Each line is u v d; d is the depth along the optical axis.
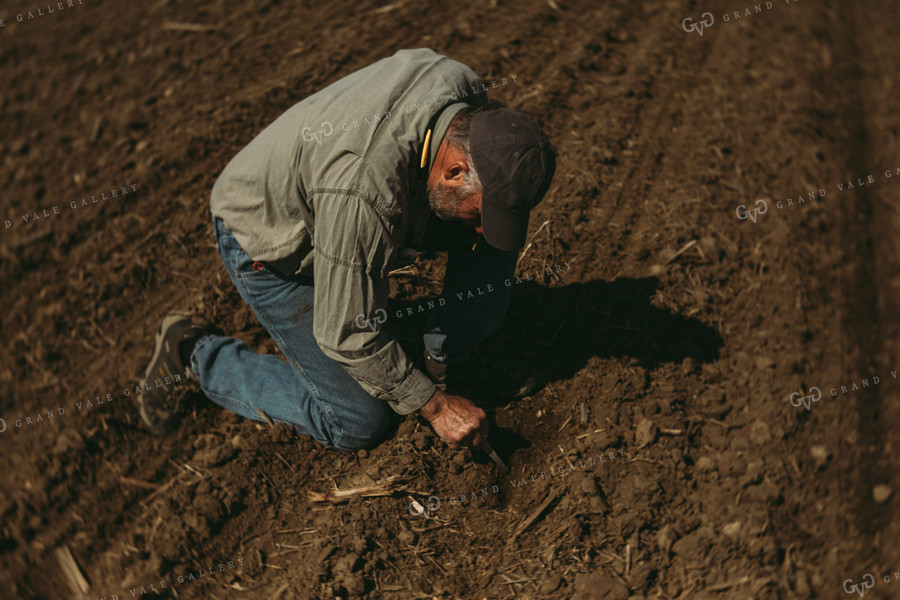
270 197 2.24
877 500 2.63
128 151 3.79
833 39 4.41
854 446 2.77
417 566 2.55
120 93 4.07
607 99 3.98
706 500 2.64
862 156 3.77
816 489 2.66
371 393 2.37
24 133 3.91
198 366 2.80
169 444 2.86
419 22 4.38
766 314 3.16
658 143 3.80
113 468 2.80
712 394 2.91
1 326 3.22
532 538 2.60
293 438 2.81
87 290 3.31
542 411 2.91
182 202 3.58
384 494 2.67
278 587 2.50
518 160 1.93
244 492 2.71
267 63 4.15
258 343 3.13
